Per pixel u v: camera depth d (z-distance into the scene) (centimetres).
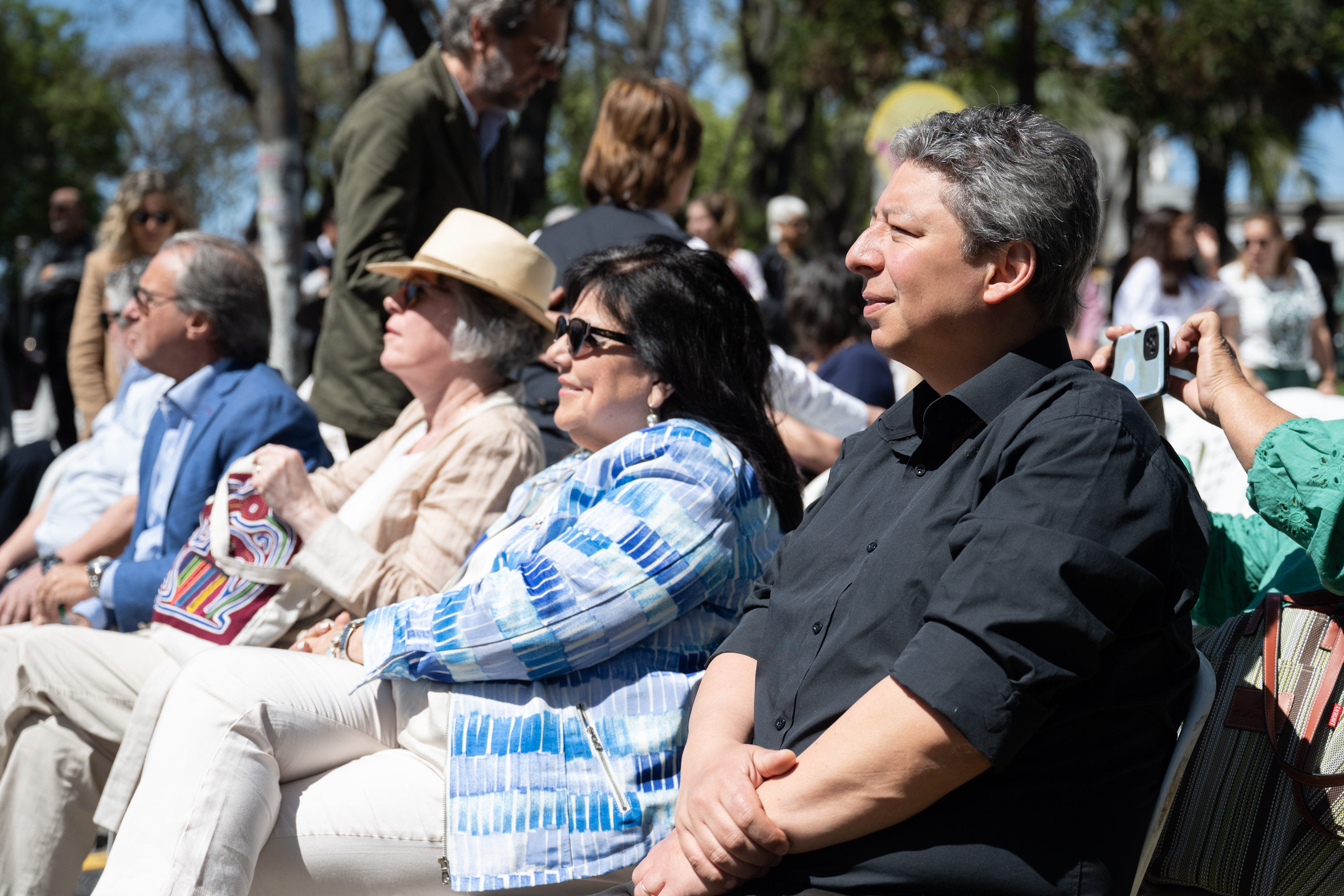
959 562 162
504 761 221
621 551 226
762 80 2000
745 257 1010
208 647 280
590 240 387
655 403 250
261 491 275
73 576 331
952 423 182
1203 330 201
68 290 771
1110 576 156
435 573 275
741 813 168
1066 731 163
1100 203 182
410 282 301
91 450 414
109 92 3023
